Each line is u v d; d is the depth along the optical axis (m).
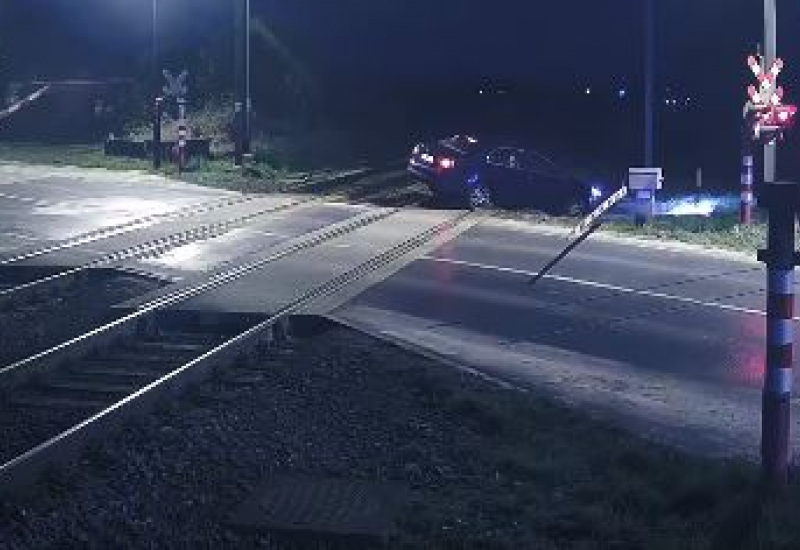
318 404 10.98
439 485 8.68
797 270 19.98
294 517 7.80
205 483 8.66
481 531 7.62
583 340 14.12
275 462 9.20
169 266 18.42
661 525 7.68
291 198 28.64
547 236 23.02
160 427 10.04
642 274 18.81
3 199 26.73
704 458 9.08
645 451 9.18
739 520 7.44
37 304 16.08
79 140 45.91
